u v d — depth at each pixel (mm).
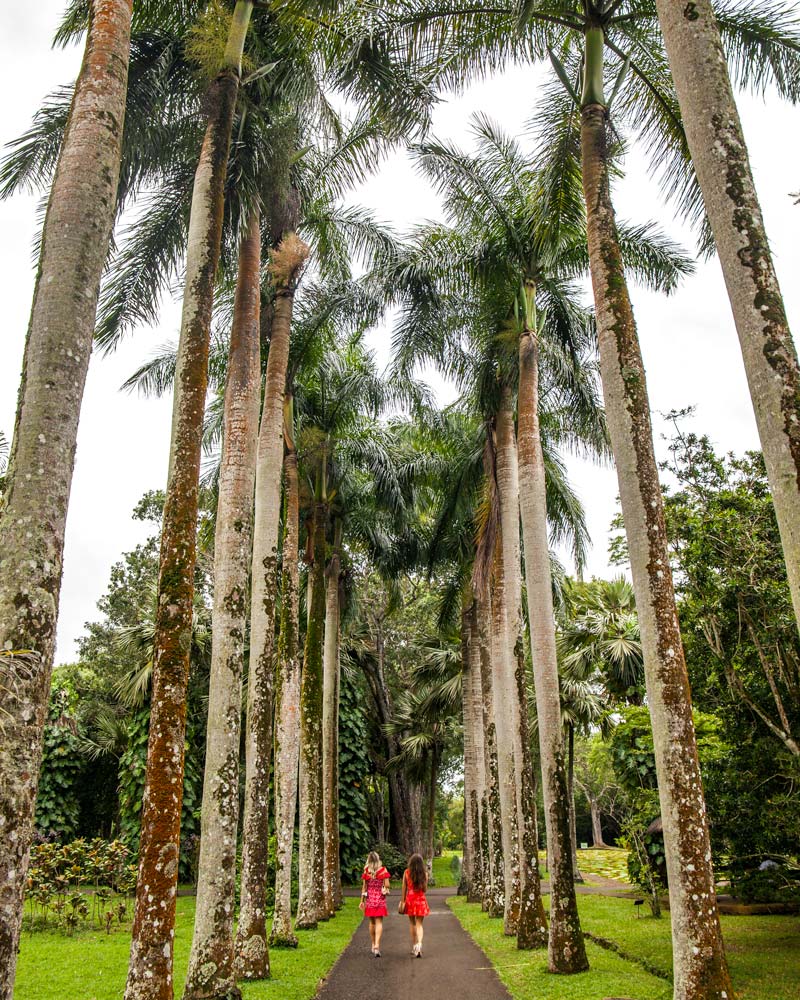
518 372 13508
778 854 9148
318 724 16219
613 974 8766
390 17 9812
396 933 14266
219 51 9109
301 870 14969
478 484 17766
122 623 31250
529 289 12742
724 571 9375
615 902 16297
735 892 10305
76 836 24500
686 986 5574
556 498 17375
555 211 11305
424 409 18953
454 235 14156
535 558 11109
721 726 11281
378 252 15391
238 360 10133
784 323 4855
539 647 10672
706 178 5383
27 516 4449
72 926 13859
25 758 3979
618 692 20859
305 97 11641
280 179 11188
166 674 6395
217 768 8266
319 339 15945
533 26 10078
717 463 9852
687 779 6023
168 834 6027
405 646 34219
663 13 5875
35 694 4125
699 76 5551
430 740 28469
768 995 7363
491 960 10562
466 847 21500
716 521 9203
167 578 6707
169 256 11812
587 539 17406
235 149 10531
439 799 44281
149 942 5738
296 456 15492
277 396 12539
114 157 5609
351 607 22188
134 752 21641
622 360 7449
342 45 9992
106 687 29703
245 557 9219
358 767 26422
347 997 8531
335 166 14227
